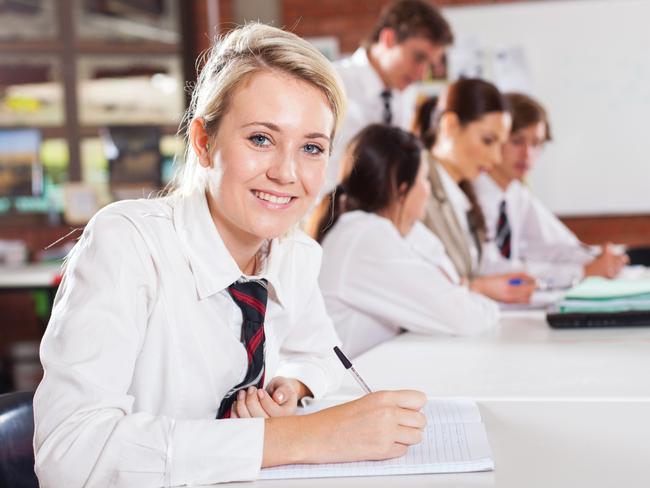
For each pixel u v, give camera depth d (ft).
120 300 3.41
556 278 9.75
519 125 11.50
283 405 3.97
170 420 3.22
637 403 4.10
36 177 17.89
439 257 7.82
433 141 9.16
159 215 3.79
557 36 16.08
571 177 16.25
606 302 6.37
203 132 3.77
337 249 6.67
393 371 5.05
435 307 6.40
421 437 3.31
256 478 3.12
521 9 16.14
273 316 4.23
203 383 3.80
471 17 16.28
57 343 3.29
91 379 3.23
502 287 7.66
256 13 17.19
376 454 3.22
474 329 6.38
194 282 3.76
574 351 5.52
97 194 17.66
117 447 3.09
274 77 3.57
